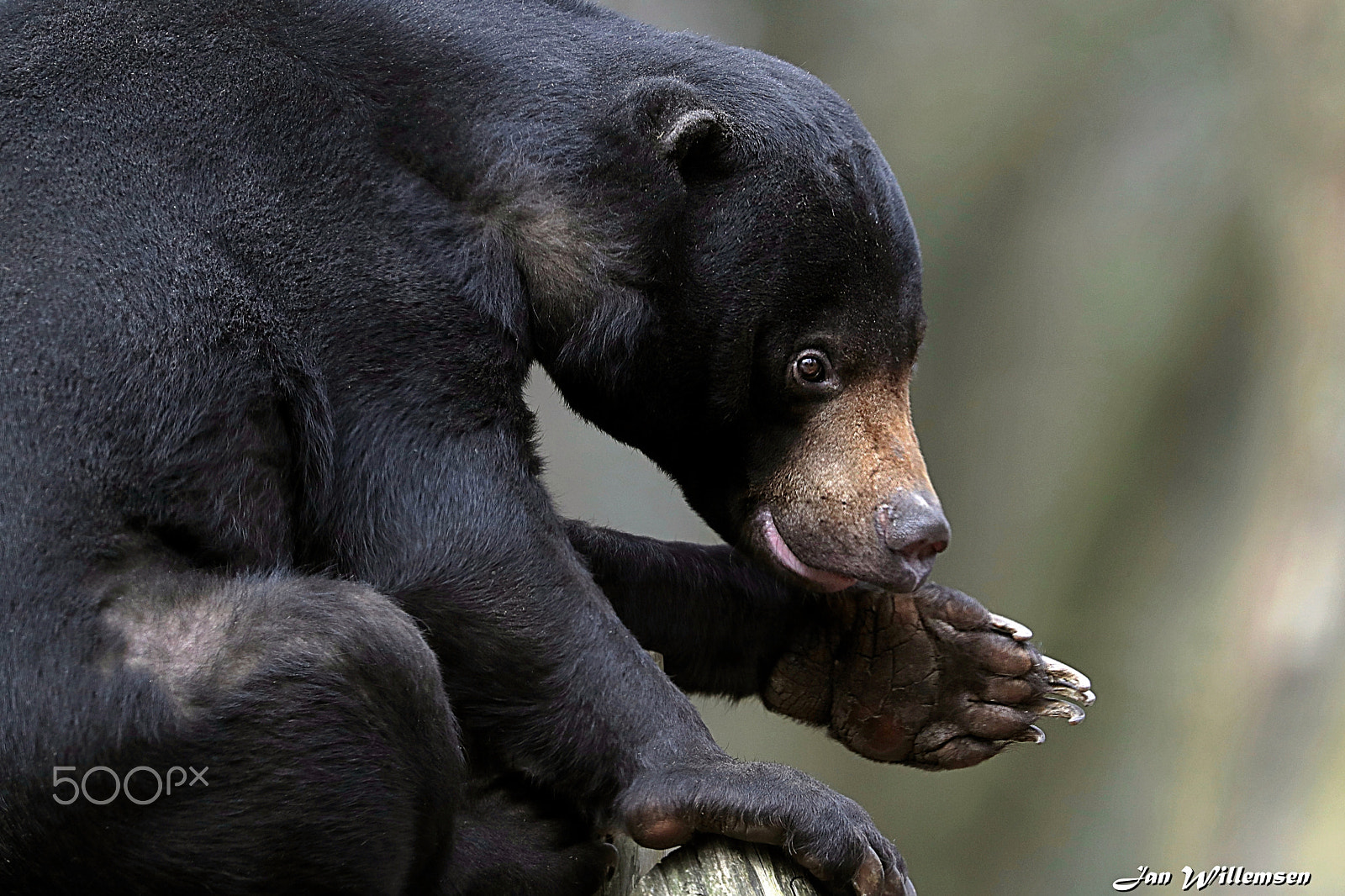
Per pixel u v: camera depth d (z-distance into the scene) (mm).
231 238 8344
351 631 7797
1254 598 23688
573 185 9023
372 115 8797
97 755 7398
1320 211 24359
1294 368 24422
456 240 8789
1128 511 26156
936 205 28047
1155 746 24719
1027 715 9961
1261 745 22594
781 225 9148
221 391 8180
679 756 8328
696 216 9195
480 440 8602
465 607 8391
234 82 8586
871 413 9461
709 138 9086
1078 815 25172
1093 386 26734
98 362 7844
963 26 28172
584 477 28125
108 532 7746
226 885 7562
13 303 7805
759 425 9641
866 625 10156
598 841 9078
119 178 8188
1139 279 26609
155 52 8547
